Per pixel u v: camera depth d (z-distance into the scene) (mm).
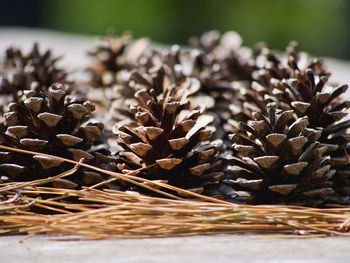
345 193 753
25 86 803
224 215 712
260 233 715
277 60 816
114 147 760
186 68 840
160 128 732
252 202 741
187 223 711
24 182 730
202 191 739
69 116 729
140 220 713
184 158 737
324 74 775
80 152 728
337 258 685
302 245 699
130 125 753
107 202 721
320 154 730
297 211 722
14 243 697
